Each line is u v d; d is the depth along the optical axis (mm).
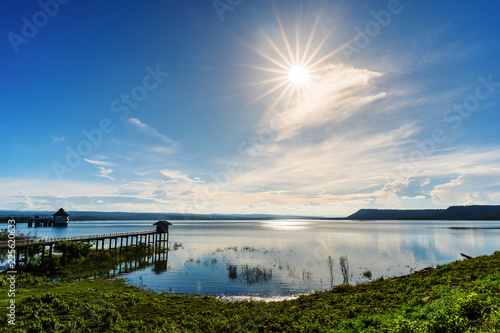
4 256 57312
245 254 69375
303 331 16750
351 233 155625
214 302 29000
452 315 11625
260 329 18375
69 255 48906
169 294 33031
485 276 20500
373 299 22094
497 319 10523
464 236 126062
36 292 29141
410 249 77750
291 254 69125
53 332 17641
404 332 11984
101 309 22234
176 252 73375
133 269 50406
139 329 19562
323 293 28219
